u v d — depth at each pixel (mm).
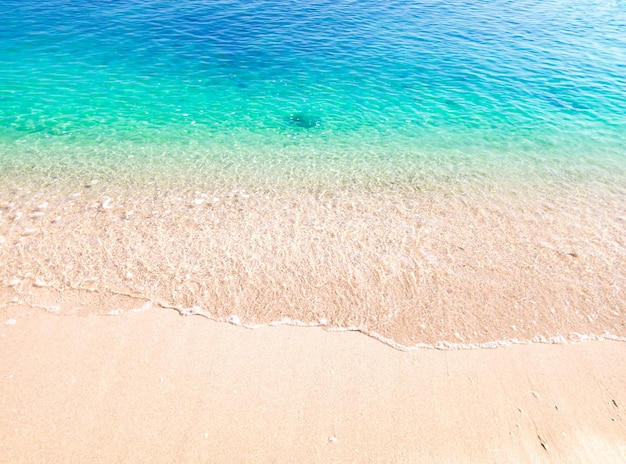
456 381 6914
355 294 8414
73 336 7281
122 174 12547
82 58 21203
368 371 7008
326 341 7469
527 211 11320
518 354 7379
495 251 9734
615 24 28906
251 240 9789
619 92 19312
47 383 6523
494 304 8320
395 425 6273
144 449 5801
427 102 18406
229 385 6668
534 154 14594
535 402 6652
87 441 5844
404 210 11219
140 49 22594
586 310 8266
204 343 7305
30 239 9430
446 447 6043
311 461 5809
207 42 23797
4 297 7895
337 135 15789
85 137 14781
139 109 17109
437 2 33344
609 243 10125
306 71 21016
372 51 23406
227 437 5996
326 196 11812
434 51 23625
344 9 30266
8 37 23031
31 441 5805
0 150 13523
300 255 9375
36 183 11781
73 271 8586
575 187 12594
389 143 15250
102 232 9812
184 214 10695
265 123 16500
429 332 7707
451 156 14391
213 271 8797
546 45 24766
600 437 6211
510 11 31562
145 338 7324
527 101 18547
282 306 8078
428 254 9547
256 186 12219
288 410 6379
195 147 14555
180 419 6168
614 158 14375
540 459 5953
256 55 22516
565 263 9422
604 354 7422
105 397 6387
